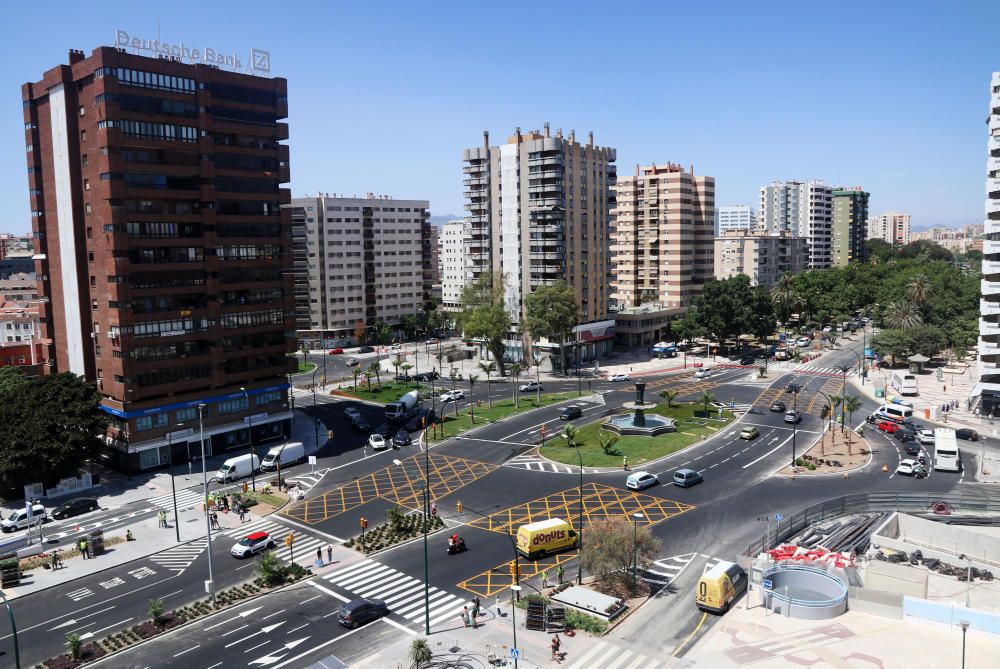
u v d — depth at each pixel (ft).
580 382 492.54
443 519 259.60
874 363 552.41
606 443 332.60
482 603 197.98
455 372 510.17
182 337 326.65
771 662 162.50
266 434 364.99
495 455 335.06
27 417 289.53
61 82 319.68
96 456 315.17
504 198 566.36
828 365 550.77
